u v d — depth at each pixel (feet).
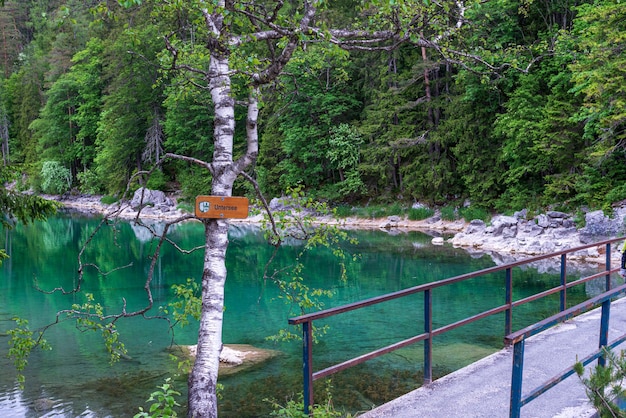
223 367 29.73
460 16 21.09
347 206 122.62
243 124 140.67
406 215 111.04
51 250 87.35
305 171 130.82
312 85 124.26
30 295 50.93
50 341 35.50
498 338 32.99
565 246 70.13
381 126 117.80
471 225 87.10
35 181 203.00
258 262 70.95
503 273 57.00
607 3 66.23
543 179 87.61
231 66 18.44
